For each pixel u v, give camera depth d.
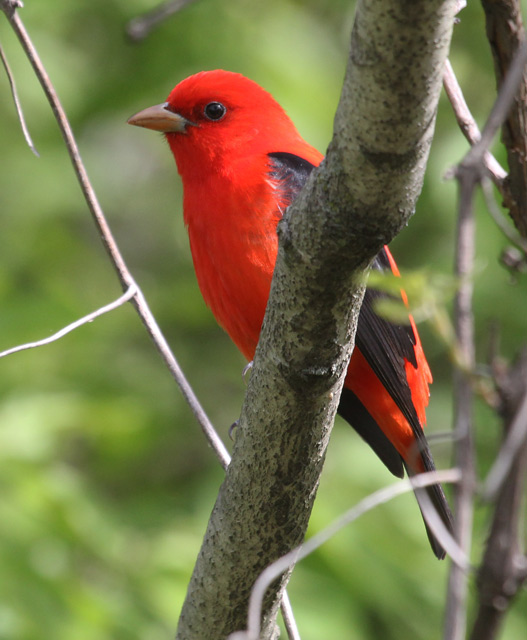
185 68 14.22
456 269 5.34
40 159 15.90
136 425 12.98
